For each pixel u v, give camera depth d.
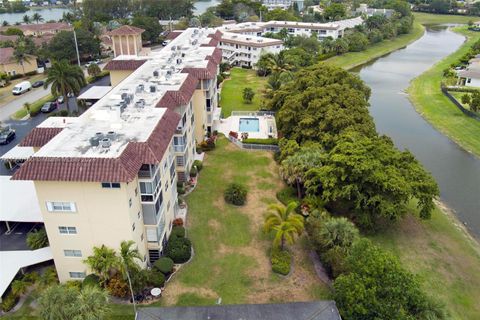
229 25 153.62
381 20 176.12
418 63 138.88
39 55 112.50
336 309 32.31
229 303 37.16
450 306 38.28
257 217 49.66
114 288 35.84
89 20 156.75
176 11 184.75
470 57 130.88
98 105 47.06
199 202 52.25
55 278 37.78
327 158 49.72
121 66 69.38
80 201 34.31
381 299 31.64
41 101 85.62
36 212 44.78
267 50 121.56
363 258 34.44
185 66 64.88
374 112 92.19
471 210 55.03
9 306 35.62
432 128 83.75
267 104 79.56
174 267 41.09
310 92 63.88
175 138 52.25
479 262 44.69
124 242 34.84
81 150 35.38
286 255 42.38
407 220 51.25
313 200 48.78
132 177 32.94
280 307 32.59
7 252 39.75
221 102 91.25
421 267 43.16
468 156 71.19
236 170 61.06
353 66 133.62
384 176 44.62
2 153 62.81
